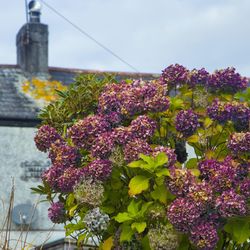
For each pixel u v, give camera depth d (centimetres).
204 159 598
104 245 579
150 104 588
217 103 606
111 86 629
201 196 517
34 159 1962
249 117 605
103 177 557
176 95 662
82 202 567
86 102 678
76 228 607
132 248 568
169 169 541
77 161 601
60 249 1147
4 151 1950
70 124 679
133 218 543
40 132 627
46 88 2112
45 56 2203
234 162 560
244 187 530
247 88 635
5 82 2114
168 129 624
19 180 1938
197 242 515
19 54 2225
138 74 2234
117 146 568
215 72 646
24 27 2211
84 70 2241
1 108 1972
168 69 649
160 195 546
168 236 529
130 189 543
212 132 621
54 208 630
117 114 602
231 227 543
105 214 588
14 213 1841
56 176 588
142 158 538
